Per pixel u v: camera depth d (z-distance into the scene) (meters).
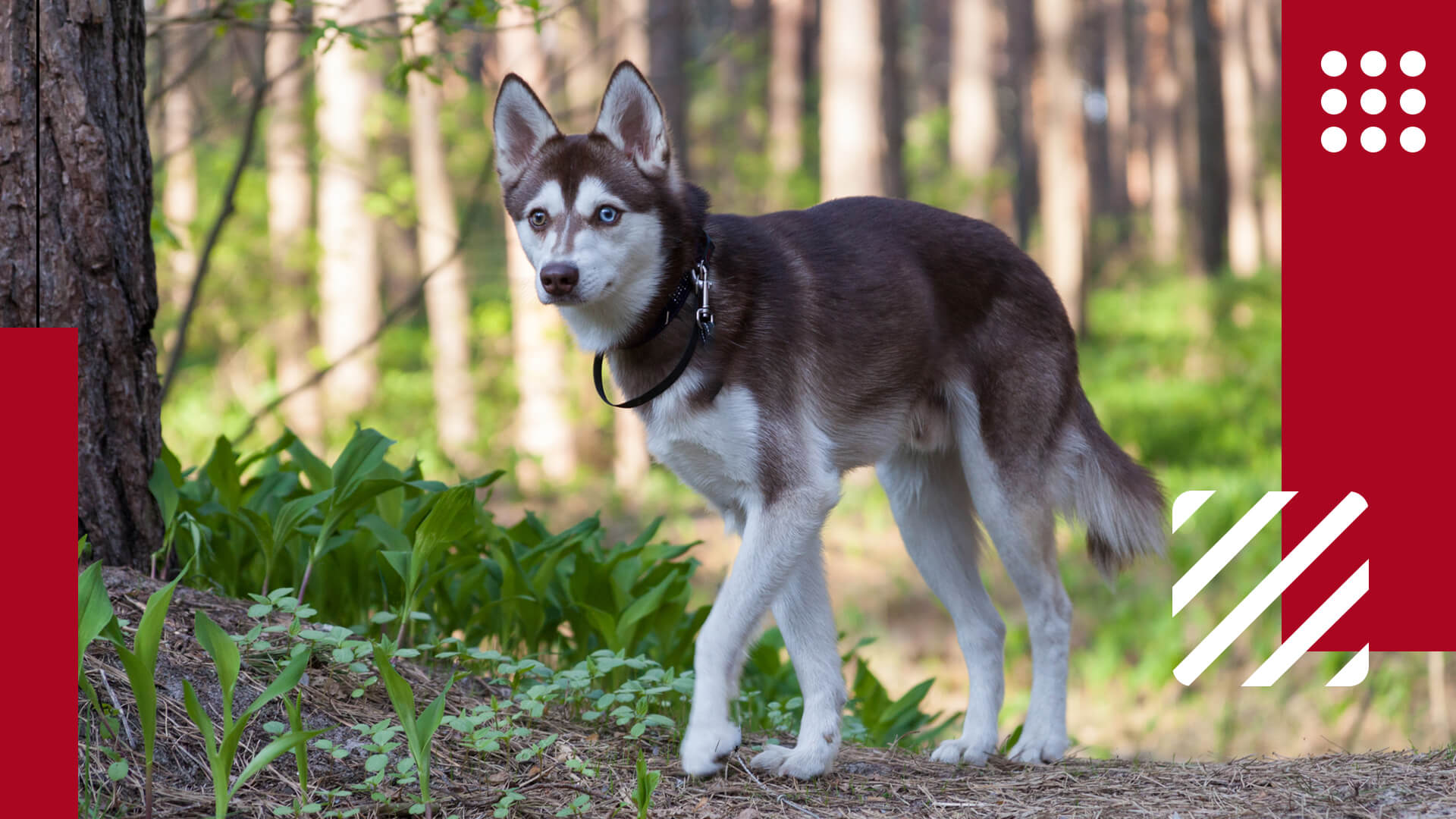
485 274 16.19
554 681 3.71
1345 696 7.57
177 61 8.77
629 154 3.53
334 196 15.17
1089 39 39.09
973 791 3.47
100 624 2.87
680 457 3.59
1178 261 28.88
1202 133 23.97
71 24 3.87
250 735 3.24
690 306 3.53
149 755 2.81
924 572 4.29
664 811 3.16
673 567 4.84
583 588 4.64
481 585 4.78
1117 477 4.33
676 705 4.25
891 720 5.20
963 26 21.95
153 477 4.07
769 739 4.10
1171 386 16.95
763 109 21.81
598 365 3.75
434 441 15.04
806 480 3.52
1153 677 8.18
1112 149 44.12
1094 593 9.80
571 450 15.04
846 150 14.58
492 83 12.72
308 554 4.42
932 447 4.22
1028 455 4.12
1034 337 4.18
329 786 3.13
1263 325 19.48
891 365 3.91
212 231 6.67
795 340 3.63
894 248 4.00
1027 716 4.08
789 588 3.65
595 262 3.38
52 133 3.84
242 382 17.77
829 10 14.67
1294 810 3.16
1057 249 21.22
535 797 3.18
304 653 2.90
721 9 21.55
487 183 7.16
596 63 13.89
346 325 16.31
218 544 4.30
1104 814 3.18
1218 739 7.31
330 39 5.38
